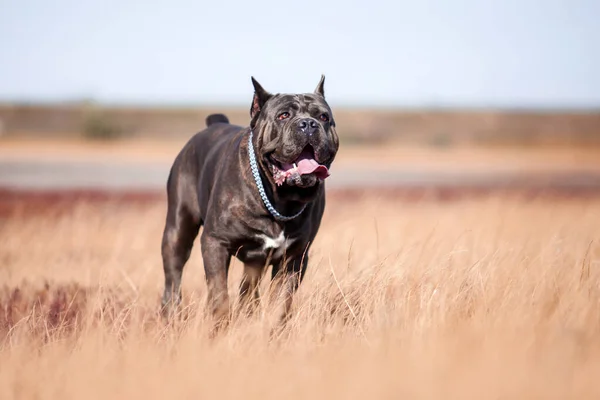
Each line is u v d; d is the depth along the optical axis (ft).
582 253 45.55
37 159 240.53
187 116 588.09
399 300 34.88
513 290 34.58
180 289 43.01
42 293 44.83
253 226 37.22
